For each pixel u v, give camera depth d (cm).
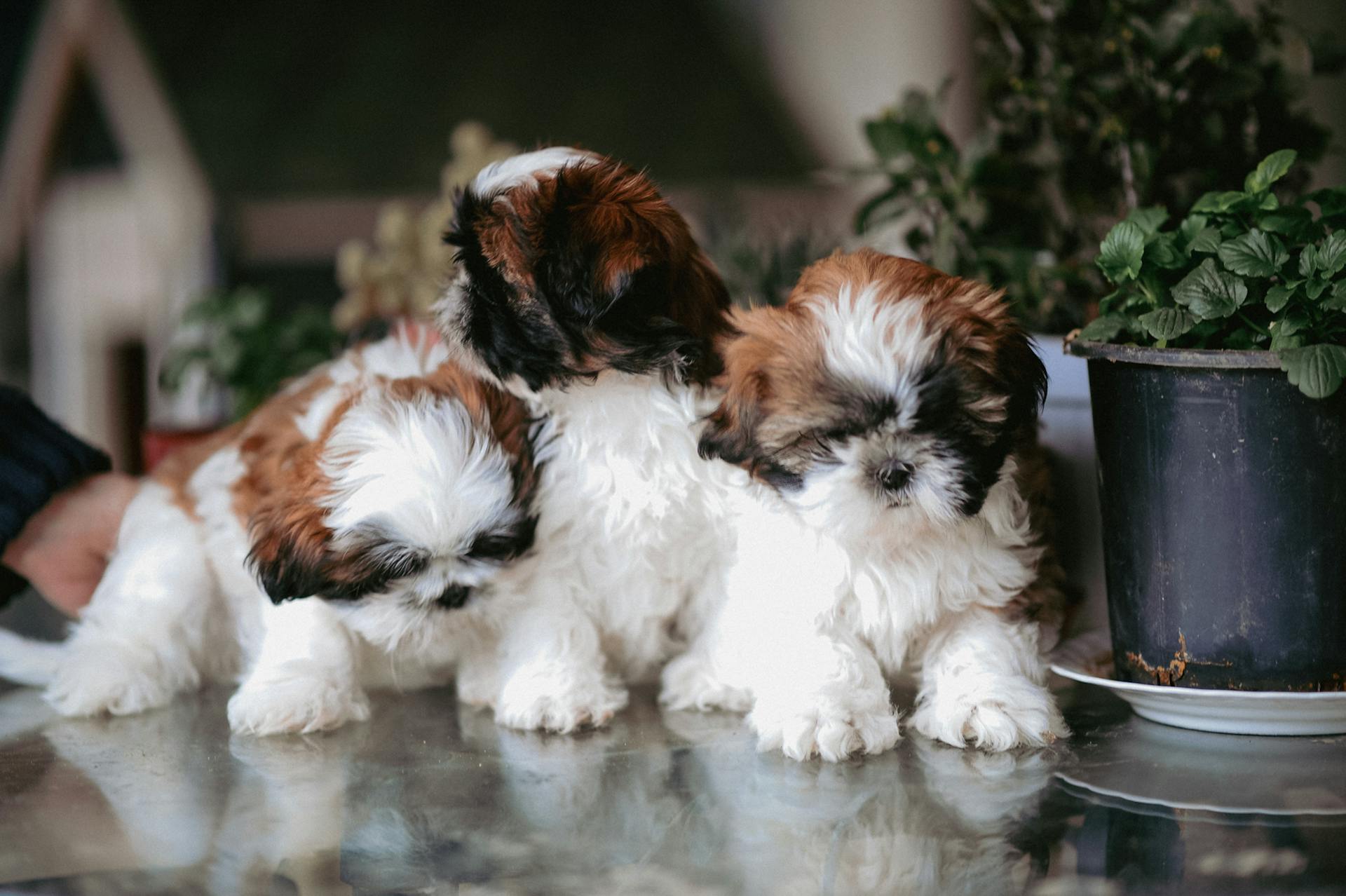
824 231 324
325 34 891
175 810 152
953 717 168
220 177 817
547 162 186
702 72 838
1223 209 168
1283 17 234
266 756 174
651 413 178
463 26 891
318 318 371
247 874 133
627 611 192
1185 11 226
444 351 201
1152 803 144
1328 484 156
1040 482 194
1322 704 160
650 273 170
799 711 166
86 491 238
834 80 759
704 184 754
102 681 199
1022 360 166
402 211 365
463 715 194
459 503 166
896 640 177
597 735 180
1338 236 152
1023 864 129
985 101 252
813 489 155
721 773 161
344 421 177
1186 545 162
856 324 157
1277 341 153
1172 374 159
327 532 170
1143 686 164
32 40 816
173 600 209
